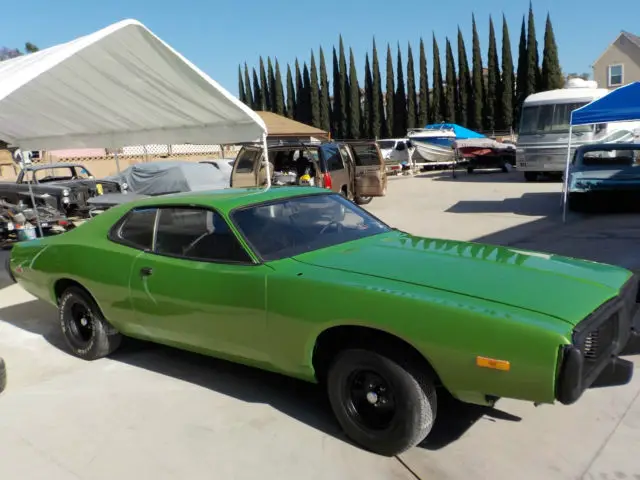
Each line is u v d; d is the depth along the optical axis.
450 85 50.09
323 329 3.17
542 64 46.16
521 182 19.69
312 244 3.87
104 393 4.20
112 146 8.45
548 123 18.16
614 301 3.01
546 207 12.90
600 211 11.46
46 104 6.84
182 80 6.00
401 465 3.09
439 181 22.34
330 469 3.09
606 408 3.58
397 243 3.96
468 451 3.18
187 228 4.01
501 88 47.97
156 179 13.80
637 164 11.55
